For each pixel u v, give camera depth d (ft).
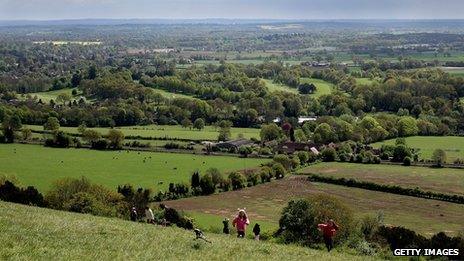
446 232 300.20
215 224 289.33
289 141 613.52
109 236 126.00
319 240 177.27
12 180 378.73
